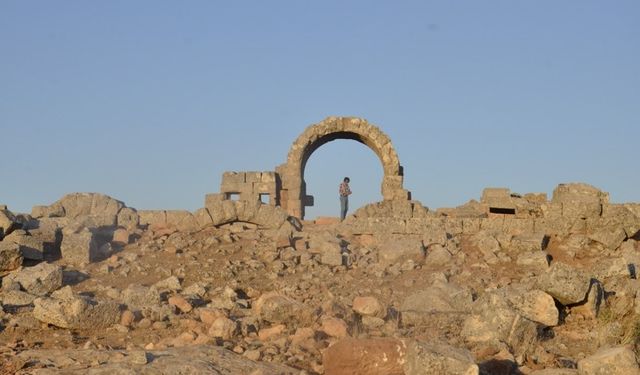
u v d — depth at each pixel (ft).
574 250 84.64
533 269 80.59
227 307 67.82
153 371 44.47
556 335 59.62
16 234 84.84
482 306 58.54
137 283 76.74
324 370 46.16
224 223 94.12
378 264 81.92
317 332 55.83
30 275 74.23
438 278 75.82
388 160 127.13
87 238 83.56
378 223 91.20
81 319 61.00
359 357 44.68
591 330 60.49
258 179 128.36
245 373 45.60
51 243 86.28
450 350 43.60
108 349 53.06
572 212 89.15
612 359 43.06
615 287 70.69
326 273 78.84
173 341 55.31
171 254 84.38
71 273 77.97
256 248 85.46
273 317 60.75
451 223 90.27
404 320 61.93
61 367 46.73
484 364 47.57
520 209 97.25
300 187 129.59
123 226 94.22
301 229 94.38
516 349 54.19
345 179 115.65
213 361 47.24
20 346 54.80
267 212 93.61
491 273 79.05
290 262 81.41
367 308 61.98
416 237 88.02
